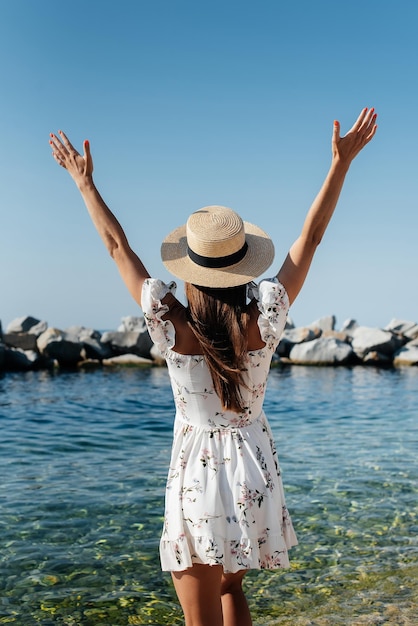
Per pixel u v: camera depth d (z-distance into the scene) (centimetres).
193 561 258
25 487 708
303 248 266
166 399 1535
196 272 258
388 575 467
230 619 282
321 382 1989
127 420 1213
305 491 686
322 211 263
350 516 600
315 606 420
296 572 475
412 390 1753
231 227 260
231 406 257
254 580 463
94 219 277
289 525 274
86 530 565
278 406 1438
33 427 1129
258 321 258
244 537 254
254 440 267
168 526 262
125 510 623
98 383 1916
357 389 1786
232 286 254
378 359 2678
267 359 266
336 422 1201
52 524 580
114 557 506
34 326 2716
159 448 945
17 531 562
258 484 261
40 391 1700
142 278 271
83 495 674
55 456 883
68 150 280
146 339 2622
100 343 2620
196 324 256
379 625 391
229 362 253
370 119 260
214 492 256
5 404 1436
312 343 2678
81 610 419
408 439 1007
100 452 912
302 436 1042
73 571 479
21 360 2353
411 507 627
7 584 457
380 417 1264
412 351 2678
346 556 504
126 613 415
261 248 269
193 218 266
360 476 751
